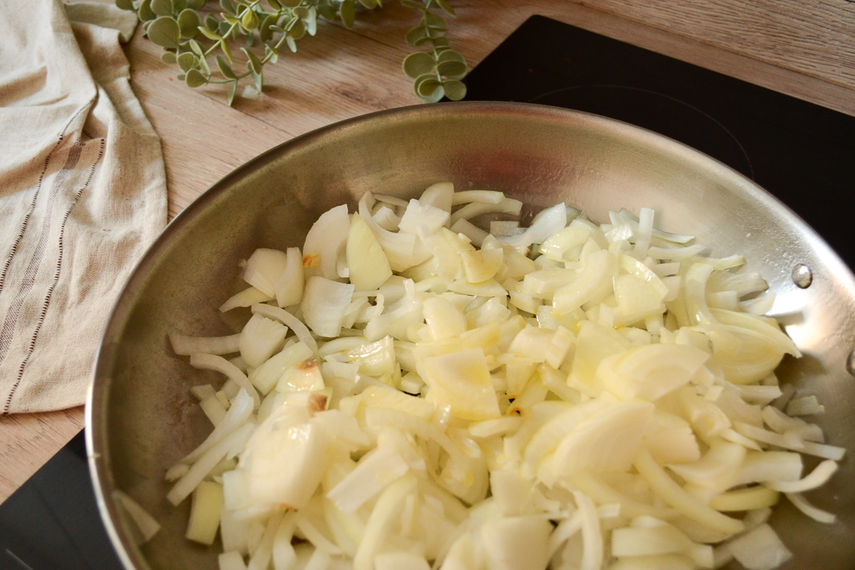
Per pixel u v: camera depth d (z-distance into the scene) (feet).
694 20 1.38
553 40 1.39
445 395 0.88
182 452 0.89
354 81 1.33
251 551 0.83
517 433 0.89
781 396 0.95
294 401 0.89
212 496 0.86
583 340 0.93
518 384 0.93
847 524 0.81
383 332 1.03
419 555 0.80
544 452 0.85
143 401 0.85
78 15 1.43
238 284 1.02
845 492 0.83
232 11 1.39
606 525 0.84
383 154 1.10
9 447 0.89
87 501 0.85
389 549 0.80
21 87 1.34
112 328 0.83
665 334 0.96
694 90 1.29
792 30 1.30
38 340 0.98
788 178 1.15
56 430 0.91
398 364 1.00
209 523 0.85
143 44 1.41
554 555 0.84
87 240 1.08
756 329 0.97
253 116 1.27
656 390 0.86
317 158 1.04
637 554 0.81
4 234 1.10
